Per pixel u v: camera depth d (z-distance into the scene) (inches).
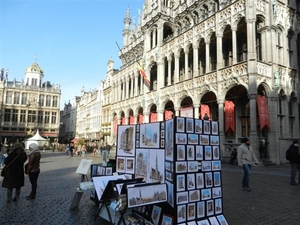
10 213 263.4
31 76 3198.8
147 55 1318.9
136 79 1443.2
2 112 2751.0
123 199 221.3
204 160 231.0
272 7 798.5
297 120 832.9
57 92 3075.8
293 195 349.1
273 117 745.6
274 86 756.6
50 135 2974.9
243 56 890.7
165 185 220.5
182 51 1082.1
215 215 230.1
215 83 854.5
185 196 211.0
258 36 840.3
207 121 239.6
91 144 2092.8
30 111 2918.3
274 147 732.0
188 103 1122.0
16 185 305.7
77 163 856.3
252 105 715.4
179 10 1184.2
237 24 801.6
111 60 2060.8
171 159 215.3
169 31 1311.5
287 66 823.1
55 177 514.9
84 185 286.7
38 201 314.5
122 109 1576.0
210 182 232.4
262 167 660.7
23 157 312.7
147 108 1273.4
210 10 967.0
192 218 213.2
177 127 213.0
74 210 277.4
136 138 279.9
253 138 697.6
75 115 3292.3
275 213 268.2
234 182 445.7
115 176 278.5
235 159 741.3
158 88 1184.2
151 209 228.7
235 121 902.4
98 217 254.1
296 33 888.9
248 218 252.1
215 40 963.3
